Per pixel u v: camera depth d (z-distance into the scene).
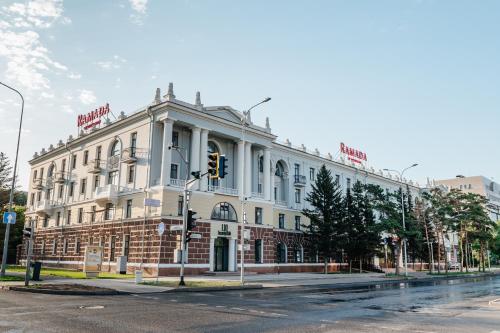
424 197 59.69
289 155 53.91
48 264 50.84
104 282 23.77
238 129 43.22
